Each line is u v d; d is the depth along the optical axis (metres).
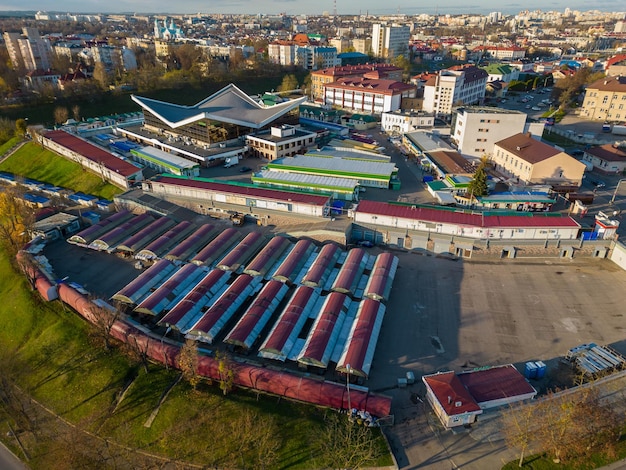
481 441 42.12
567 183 96.06
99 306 58.94
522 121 111.50
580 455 39.97
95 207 97.12
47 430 48.12
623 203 91.06
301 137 120.88
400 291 65.19
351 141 127.56
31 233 81.62
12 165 128.12
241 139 123.19
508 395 45.31
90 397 50.53
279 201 85.19
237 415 45.06
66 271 71.69
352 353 49.94
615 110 161.25
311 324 57.34
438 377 46.78
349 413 43.69
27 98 175.38
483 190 88.12
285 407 46.22
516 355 52.94
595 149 114.38
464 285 66.69
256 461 40.88
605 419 39.91
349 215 81.94
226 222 87.25
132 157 120.12
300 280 66.06
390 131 147.12
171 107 133.25
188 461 42.12
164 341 55.28
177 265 71.44
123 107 186.62
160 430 45.22
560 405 41.81
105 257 76.00
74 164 117.81
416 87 181.25
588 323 58.12
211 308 58.06
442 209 81.06
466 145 115.75
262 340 55.44
